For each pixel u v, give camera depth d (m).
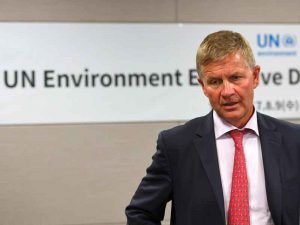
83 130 3.27
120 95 3.29
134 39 3.30
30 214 3.24
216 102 1.59
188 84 3.35
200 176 1.61
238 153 1.63
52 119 3.23
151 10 3.31
